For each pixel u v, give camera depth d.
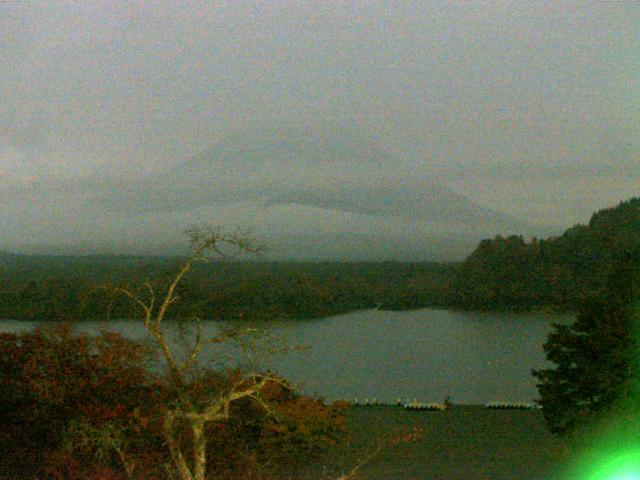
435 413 37.12
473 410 38.41
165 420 15.19
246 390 15.25
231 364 17.16
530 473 23.83
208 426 19.42
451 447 27.95
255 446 21.38
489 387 52.06
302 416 22.20
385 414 36.69
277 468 22.27
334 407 25.27
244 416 21.45
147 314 15.61
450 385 52.69
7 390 20.19
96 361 20.73
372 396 47.44
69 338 21.59
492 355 63.88
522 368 58.72
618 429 23.69
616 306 27.59
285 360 53.28
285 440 21.55
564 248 90.69
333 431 23.69
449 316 87.12
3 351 21.58
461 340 71.62
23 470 19.77
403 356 62.41
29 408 19.88
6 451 19.69
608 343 26.12
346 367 55.00
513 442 29.28
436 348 67.00
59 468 18.67
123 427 18.61
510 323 79.50
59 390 19.98
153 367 20.75
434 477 22.62
